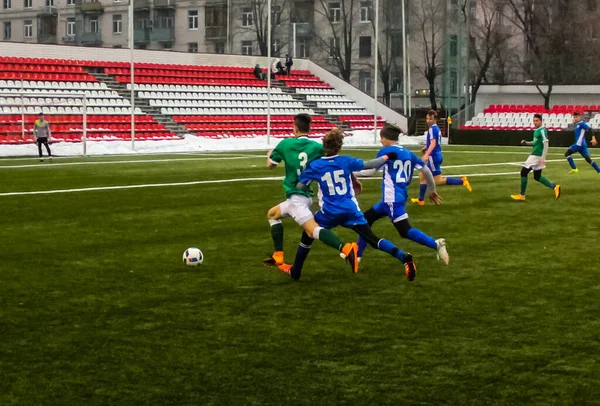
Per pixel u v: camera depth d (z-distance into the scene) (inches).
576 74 2529.5
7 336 279.6
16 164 1163.3
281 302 332.2
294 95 2114.9
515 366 248.2
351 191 364.5
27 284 364.2
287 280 375.6
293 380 235.5
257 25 2444.6
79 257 433.1
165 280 374.3
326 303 330.3
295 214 369.4
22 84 1544.0
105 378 236.5
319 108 2091.5
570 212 636.1
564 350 264.8
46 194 753.0
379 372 242.5
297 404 216.7
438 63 2277.3
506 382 233.8
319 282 371.9
